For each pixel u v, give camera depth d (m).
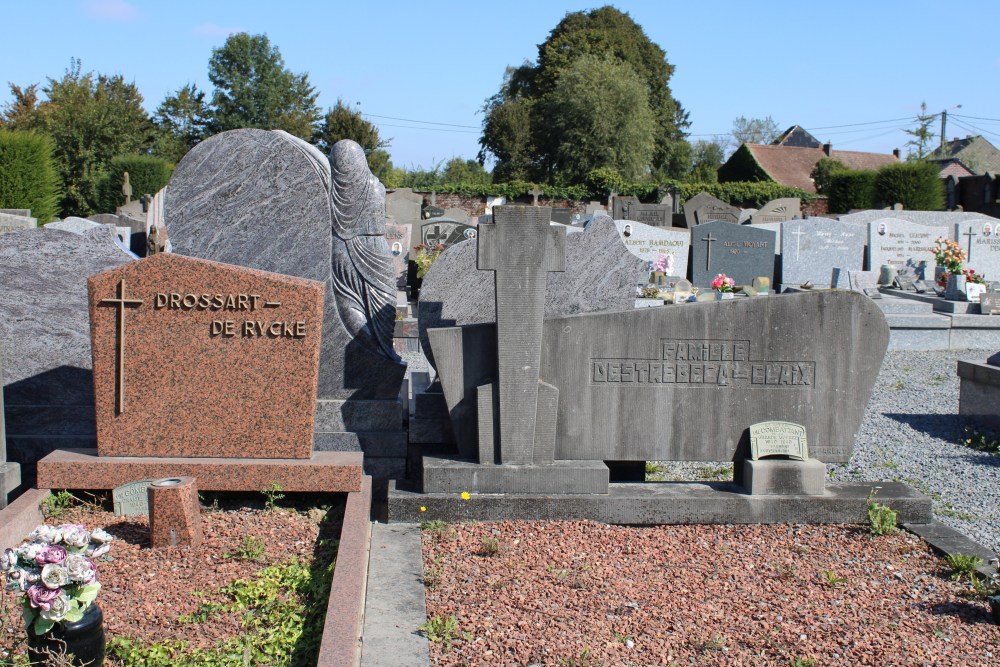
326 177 6.66
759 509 6.10
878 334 6.30
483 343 6.20
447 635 4.30
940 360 13.74
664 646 4.30
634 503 6.06
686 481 6.50
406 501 5.98
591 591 4.92
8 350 6.86
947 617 4.72
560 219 23.88
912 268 20.28
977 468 7.96
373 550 5.44
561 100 54.09
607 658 4.17
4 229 15.55
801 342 6.29
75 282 6.83
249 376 5.88
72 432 6.92
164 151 48.09
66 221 15.52
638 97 53.59
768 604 4.83
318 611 4.42
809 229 18.91
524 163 57.72
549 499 6.04
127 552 5.04
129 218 19.98
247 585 4.61
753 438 6.27
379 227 6.73
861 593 5.00
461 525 5.94
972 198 34.41
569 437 6.30
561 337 6.19
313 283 5.80
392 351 6.89
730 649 4.30
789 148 58.12
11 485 5.66
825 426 6.38
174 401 5.88
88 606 3.74
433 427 6.75
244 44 55.22
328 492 5.96
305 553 5.13
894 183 33.81
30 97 40.38
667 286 17.44
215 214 6.75
